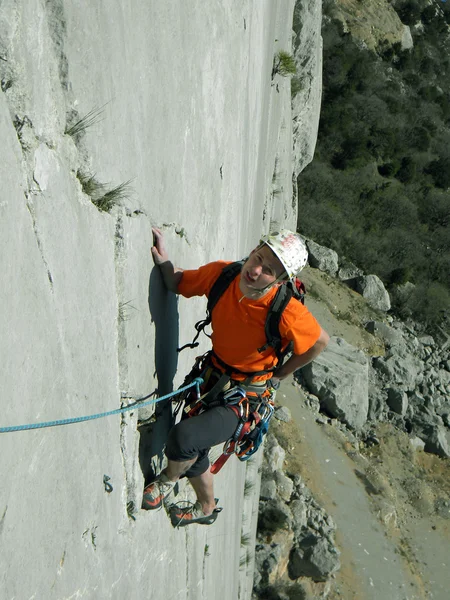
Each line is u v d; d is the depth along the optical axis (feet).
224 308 10.02
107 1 7.11
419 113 128.06
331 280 88.07
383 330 82.02
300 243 9.53
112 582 8.97
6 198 5.29
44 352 6.13
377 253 98.48
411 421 69.77
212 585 18.53
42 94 5.98
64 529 6.99
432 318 90.27
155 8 8.91
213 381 10.60
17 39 5.46
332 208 101.65
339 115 113.19
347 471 59.62
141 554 10.32
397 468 63.26
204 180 13.51
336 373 65.92
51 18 6.05
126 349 8.83
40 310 6.00
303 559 48.98
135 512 9.94
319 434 61.62
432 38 154.71
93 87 6.95
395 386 73.10
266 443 55.88
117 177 7.98
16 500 5.69
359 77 121.80
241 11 17.16
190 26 11.05
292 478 55.83
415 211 106.01
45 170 6.11
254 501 40.42
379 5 141.69
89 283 7.32
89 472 7.73
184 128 11.24
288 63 36.24
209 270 10.32
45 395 6.22
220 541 20.10
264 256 9.35
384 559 53.26
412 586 52.31
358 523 55.06
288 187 59.88
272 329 9.77
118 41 7.54
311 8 61.05
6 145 5.33
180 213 11.52
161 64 9.43
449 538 57.52
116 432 8.80
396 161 114.01
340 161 108.58
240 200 20.30
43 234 6.06
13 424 5.52
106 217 7.86
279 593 46.98
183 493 13.82
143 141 8.91
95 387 7.77
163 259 10.03
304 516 51.98
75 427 7.12
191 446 10.07
